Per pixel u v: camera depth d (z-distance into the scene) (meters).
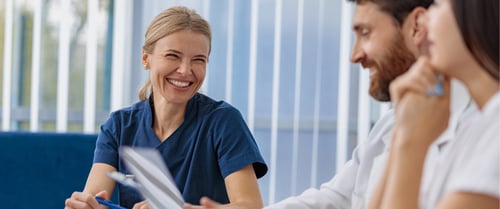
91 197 1.72
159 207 1.45
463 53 0.91
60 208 2.33
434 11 0.95
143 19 3.23
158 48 1.85
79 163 2.36
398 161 0.96
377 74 1.26
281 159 3.43
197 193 1.90
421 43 1.22
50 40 3.12
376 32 1.24
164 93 1.87
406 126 0.96
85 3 3.16
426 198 1.09
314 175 3.48
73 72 3.16
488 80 0.91
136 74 3.23
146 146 1.93
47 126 3.14
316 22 3.44
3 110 3.05
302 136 3.46
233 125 1.91
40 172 2.32
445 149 1.09
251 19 3.35
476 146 0.89
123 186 1.93
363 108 3.50
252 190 1.84
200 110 1.94
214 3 3.30
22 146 2.31
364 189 1.55
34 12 3.08
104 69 3.23
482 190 0.82
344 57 3.47
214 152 1.91
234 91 3.36
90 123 3.16
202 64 1.87
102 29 3.21
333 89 3.48
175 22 1.84
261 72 3.38
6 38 3.04
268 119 3.40
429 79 0.96
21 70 3.10
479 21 0.87
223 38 3.32
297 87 3.43
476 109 1.17
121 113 2.00
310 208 1.64
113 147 1.97
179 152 1.91
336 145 3.50
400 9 1.22
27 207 2.30
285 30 3.40
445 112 0.96
